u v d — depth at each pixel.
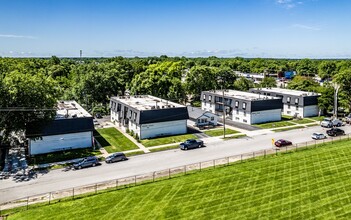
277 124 65.62
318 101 73.31
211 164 40.94
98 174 37.72
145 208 28.78
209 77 98.12
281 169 38.59
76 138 48.25
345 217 26.92
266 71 184.12
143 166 40.44
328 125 62.69
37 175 37.44
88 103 82.75
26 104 42.09
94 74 84.00
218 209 28.44
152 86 86.31
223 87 102.50
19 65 80.50
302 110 72.62
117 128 62.53
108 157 42.00
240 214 27.53
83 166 39.88
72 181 35.56
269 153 45.56
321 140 52.94
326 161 41.47
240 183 34.28
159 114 54.88
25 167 40.22
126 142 51.88
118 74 96.75
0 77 42.31
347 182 34.31
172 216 27.27
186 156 44.50
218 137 55.09
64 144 47.47
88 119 49.03
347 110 77.75
